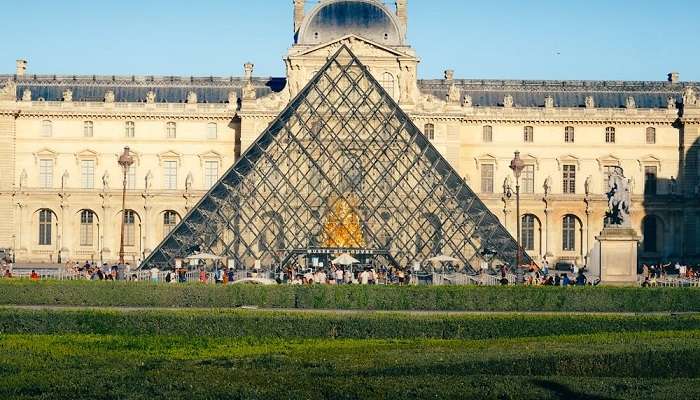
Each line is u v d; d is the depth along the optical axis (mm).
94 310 105688
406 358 79750
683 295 131625
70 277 175125
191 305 131625
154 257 176625
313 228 182750
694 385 68938
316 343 93062
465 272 175625
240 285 132375
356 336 101000
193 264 177625
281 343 93438
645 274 186625
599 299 131250
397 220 183500
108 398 64750
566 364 80875
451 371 78375
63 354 82062
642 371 82000
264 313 103250
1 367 75562
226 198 181500
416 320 101750
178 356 83562
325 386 67562
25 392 66625
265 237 182000
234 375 71125
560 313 112938
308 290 131625
